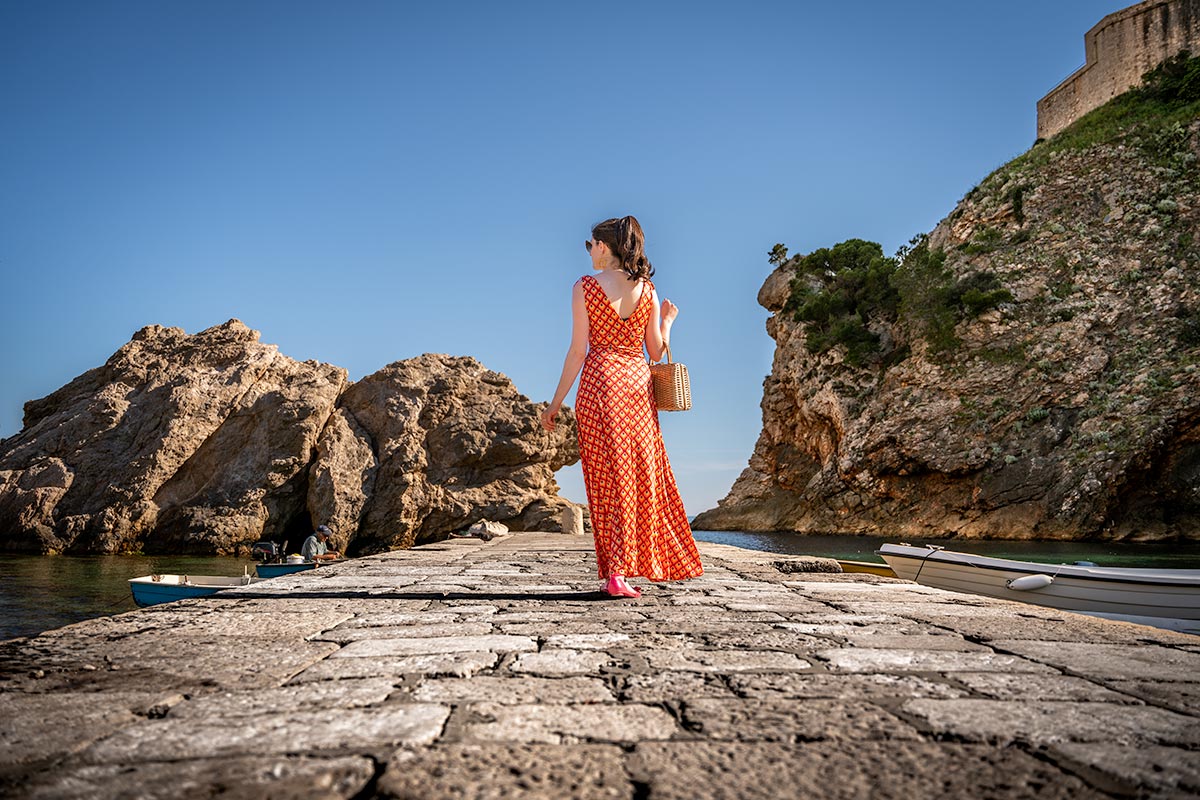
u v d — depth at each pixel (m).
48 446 43.09
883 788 1.44
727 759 1.59
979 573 9.57
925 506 47.72
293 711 1.95
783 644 2.95
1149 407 41.34
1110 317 46.16
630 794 1.40
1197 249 46.72
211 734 1.75
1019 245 52.88
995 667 2.53
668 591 4.94
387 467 43.25
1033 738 1.74
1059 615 3.88
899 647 2.89
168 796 1.38
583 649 2.82
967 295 49.62
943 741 1.73
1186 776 1.50
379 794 1.39
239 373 44.78
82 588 27.52
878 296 56.53
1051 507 42.00
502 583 5.50
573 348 4.36
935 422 47.56
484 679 2.32
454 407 45.88
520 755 1.61
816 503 55.47
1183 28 56.09
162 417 42.91
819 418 56.72
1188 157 50.53
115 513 40.56
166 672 2.41
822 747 1.68
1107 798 1.40
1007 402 46.06
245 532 41.06
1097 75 60.75
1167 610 7.71
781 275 68.69
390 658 2.63
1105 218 51.19
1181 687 2.26
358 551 41.91
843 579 6.04
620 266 4.36
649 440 4.34
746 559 8.27
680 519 4.43
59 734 1.75
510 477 45.50
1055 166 55.56
